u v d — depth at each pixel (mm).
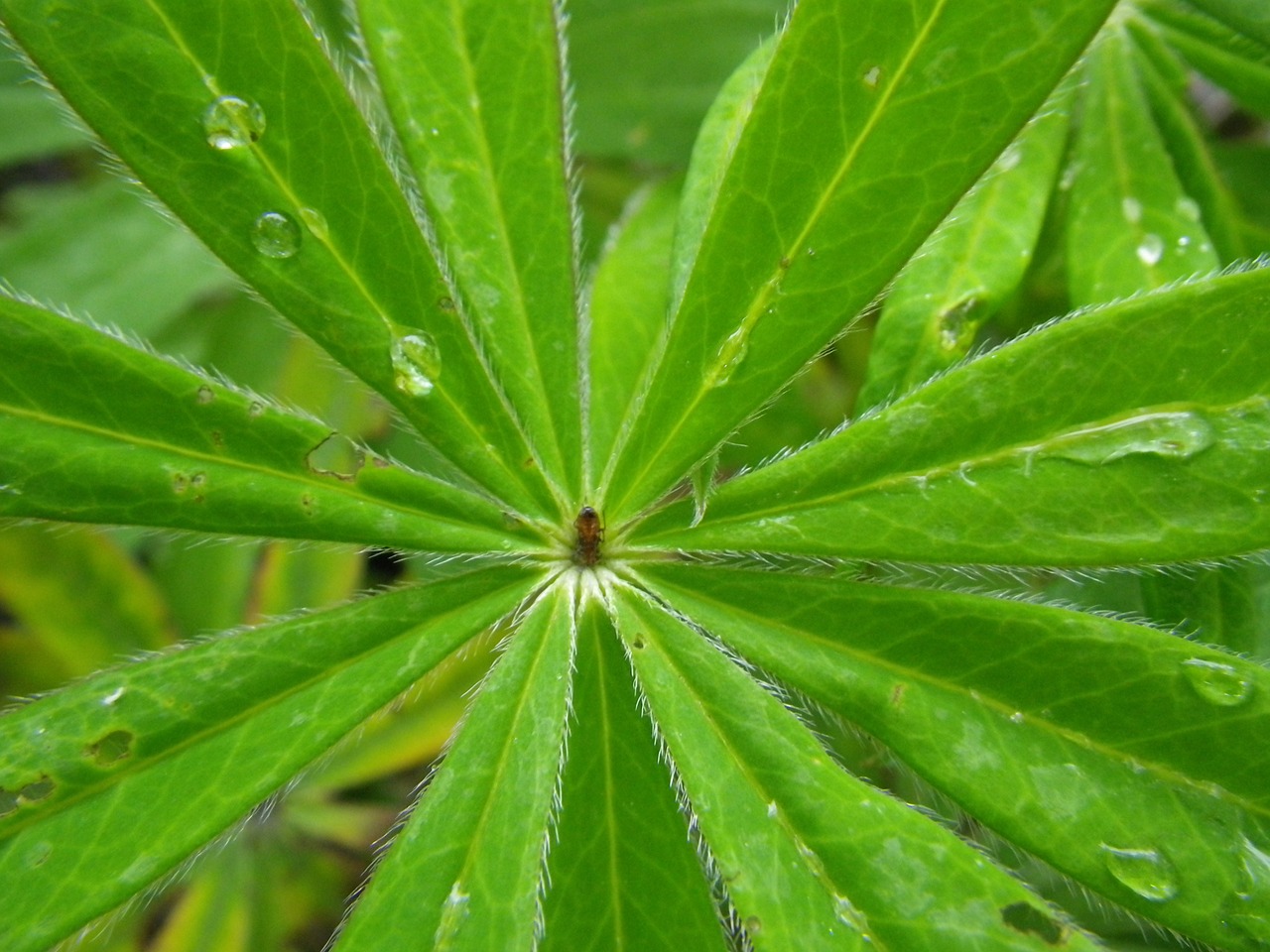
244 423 199
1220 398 188
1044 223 243
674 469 207
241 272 194
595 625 209
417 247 199
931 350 218
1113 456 191
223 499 199
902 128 193
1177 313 189
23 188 371
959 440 197
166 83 189
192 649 200
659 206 251
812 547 201
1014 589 232
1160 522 190
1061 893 232
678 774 206
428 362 203
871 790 198
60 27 186
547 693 203
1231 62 237
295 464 201
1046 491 193
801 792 199
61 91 187
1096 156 236
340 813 289
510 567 209
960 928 192
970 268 222
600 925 202
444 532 207
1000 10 189
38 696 196
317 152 193
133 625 292
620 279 242
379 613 205
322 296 197
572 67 278
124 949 283
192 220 192
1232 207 246
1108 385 192
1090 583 223
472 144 207
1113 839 192
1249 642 209
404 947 193
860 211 196
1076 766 195
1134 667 194
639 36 278
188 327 324
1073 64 189
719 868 196
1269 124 284
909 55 191
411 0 204
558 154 208
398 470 206
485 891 195
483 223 209
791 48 192
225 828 194
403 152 206
